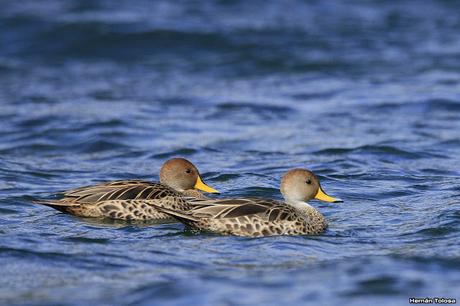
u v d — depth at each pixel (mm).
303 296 10219
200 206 13320
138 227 13703
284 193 13859
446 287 10477
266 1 34562
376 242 12617
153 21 31906
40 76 27797
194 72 28172
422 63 28203
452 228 13148
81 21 31656
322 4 34375
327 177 16859
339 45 30141
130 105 24266
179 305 10062
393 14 33344
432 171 17406
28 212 14523
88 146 20312
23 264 11539
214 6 34125
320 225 13406
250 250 12211
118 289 10641
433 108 23484
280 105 24141
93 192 14391
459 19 32875
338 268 11203
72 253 11953
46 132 21281
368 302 10047
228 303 10047
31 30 31016
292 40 30531
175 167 15227
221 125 22188
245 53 29547
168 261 11656
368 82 26391
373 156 18828
